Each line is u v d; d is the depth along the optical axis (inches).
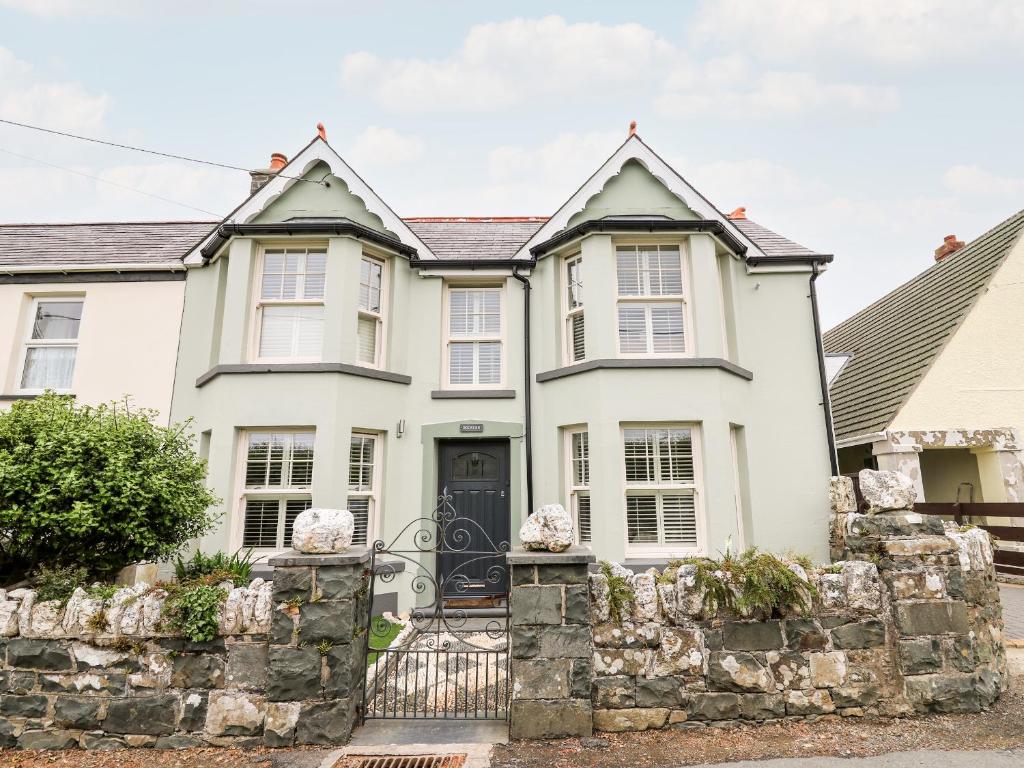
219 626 145.9
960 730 143.1
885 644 154.2
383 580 287.9
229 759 135.0
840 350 548.7
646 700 148.6
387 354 316.8
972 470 415.8
